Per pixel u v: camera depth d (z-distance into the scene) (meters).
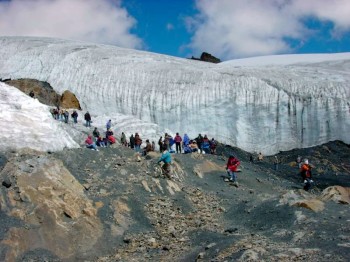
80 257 11.71
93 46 52.09
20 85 42.97
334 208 14.05
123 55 48.69
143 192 16.25
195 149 26.05
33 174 13.59
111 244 12.53
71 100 41.47
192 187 18.61
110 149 19.62
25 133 17.45
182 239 12.76
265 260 9.73
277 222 13.24
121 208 14.35
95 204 13.98
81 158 17.81
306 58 58.31
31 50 50.16
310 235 11.50
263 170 26.17
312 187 22.83
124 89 43.25
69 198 13.32
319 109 38.41
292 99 39.03
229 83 41.06
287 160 35.38
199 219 14.87
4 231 11.41
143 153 21.80
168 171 18.30
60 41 54.22
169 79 43.16
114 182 16.34
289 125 38.72
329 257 9.59
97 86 44.09
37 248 11.52
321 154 35.31
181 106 40.84
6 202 12.45
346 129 37.66
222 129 39.62
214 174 21.56
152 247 12.33
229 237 12.22
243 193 19.08
